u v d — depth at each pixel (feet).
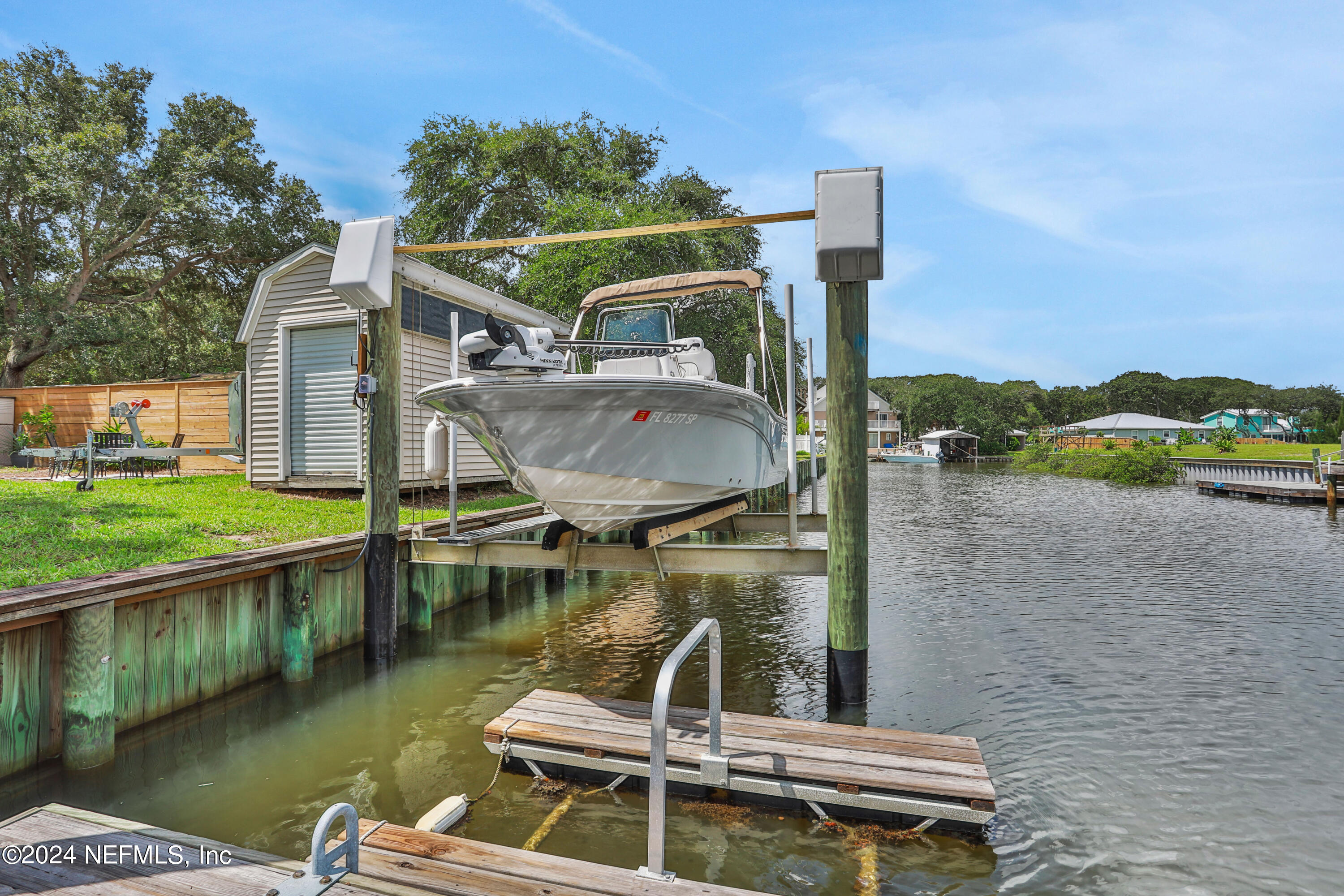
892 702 18.07
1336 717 16.90
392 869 8.73
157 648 15.21
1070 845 11.50
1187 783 13.67
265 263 81.61
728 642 24.49
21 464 47.60
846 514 16.98
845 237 15.69
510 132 74.79
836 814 12.00
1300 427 220.64
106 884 7.75
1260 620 25.91
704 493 17.99
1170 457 123.24
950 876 10.62
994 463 215.51
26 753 12.70
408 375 33.55
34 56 71.41
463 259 76.79
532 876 8.45
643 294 22.07
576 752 13.25
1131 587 31.78
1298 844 11.60
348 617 21.06
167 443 45.75
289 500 30.91
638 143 85.20
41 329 66.39
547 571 32.83
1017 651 22.21
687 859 10.96
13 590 12.89
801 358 79.05
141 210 69.87
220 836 11.71
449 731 16.34
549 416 14.69
